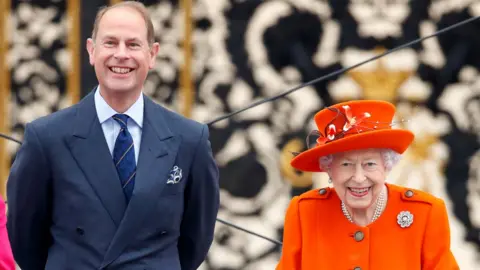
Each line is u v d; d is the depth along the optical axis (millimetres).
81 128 27047
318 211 27094
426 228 26625
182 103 43125
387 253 26609
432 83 43531
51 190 27250
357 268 26625
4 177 43000
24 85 43219
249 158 43469
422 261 26641
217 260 43375
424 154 43531
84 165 26875
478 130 43469
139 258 26797
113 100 27062
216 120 32531
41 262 28312
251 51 43250
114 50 26531
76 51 43062
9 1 43188
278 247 43281
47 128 27016
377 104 26625
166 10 43094
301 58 43312
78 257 26797
